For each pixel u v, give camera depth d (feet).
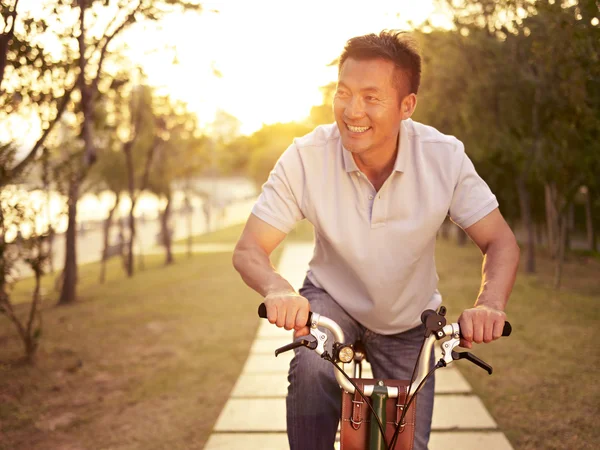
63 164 19.01
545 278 33.04
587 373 15.62
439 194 6.36
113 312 27.76
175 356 19.30
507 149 28.94
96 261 59.72
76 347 20.67
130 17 16.49
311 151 6.57
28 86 15.94
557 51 17.48
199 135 47.47
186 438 12.36
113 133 39.88
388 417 5.42
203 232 94.58
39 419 13.75
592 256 42.50
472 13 26.66
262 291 5.94
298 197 6.60
